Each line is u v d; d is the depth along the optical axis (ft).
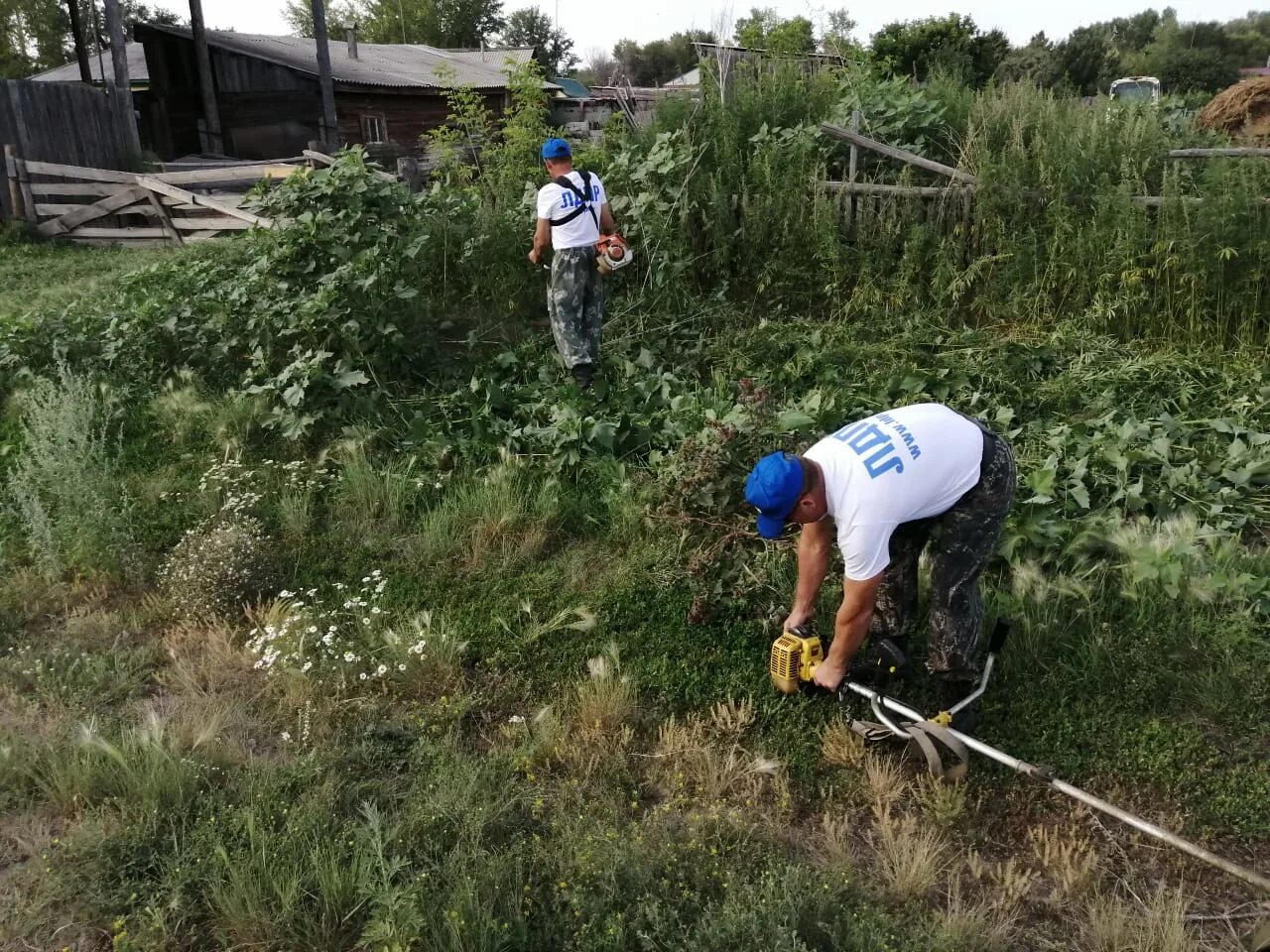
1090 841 10.67
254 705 12.79
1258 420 19.47
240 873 9.52
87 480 16.83
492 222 26.35
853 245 26.76
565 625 14.24
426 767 11.55
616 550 16.34
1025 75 30.19
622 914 9.20
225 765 11.44
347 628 14.35
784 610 13.85
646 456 18.95
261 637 13.70
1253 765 11.46
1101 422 18.90
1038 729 12.13
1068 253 24.45
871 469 10.00
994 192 25.18
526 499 17.35
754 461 14.47
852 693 12.59
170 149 80.43
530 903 9.49
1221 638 13.23
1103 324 23.72
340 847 9.92
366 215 22.74
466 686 13.14
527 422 20.16
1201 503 16.34
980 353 22.25
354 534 16.94
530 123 39.47
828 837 10.56
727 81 30.86
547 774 11.59
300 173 23.09
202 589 14.60
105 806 10.64
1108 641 13.23
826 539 11.02
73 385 19.26
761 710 12.59
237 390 21.79
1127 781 11.37
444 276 26.50
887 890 9.84
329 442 19.81
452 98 45.01
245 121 79.00
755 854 10.19
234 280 24.07
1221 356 22.38
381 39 185.98
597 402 20.83
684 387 21.54
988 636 13.44
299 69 75.25
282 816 10.52
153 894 9.54
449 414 20.75
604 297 25.26
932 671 11.87
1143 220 23.53
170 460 19.62
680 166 26.68
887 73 40.16
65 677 13.01
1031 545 15.15
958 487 10.49
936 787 10.98
